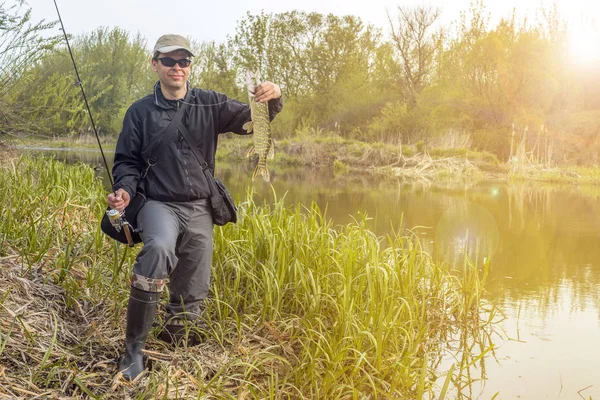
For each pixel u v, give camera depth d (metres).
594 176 17.52
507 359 3.97
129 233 3.29
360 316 3.89
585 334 4.40
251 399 3.10
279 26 36.44
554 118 23.17
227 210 3.61
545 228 8.87
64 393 2.79
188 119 3.40
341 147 23.56
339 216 9.47
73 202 5.60
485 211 10.54
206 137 3.46
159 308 3.90
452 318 4.70
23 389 2.71
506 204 11.66
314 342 3.44
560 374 3.74
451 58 26.36
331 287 4.21
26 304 3.45
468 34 25.25
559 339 4.31
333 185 14.97
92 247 4.57
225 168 20.50
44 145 25.66
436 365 3.91
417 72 29.78
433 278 4.96
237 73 35.41
